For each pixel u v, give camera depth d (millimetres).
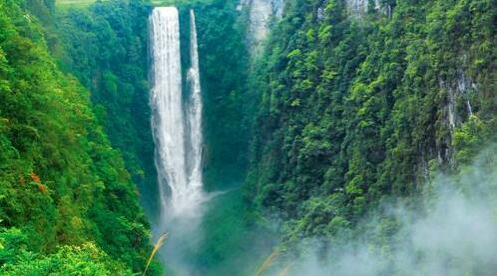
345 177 56969
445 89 45156
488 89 40750
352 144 57094
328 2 66688
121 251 35469
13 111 27031
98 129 46719
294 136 66125
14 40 29359
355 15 63375
